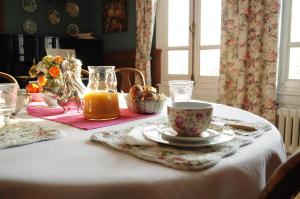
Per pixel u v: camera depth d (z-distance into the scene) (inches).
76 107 49.6
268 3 95.0
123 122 39.1
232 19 103.0
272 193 17.1
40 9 167.2
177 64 137.3
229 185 22.8
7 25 155.8
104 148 27.3
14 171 21.7
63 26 176.9
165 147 26.6
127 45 159.0
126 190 19.8
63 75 49.3
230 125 34.2
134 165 22.8
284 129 95.4
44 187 19.8
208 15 123.2
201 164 22.1
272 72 94.3
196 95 128.2
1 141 28.5
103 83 41.0
